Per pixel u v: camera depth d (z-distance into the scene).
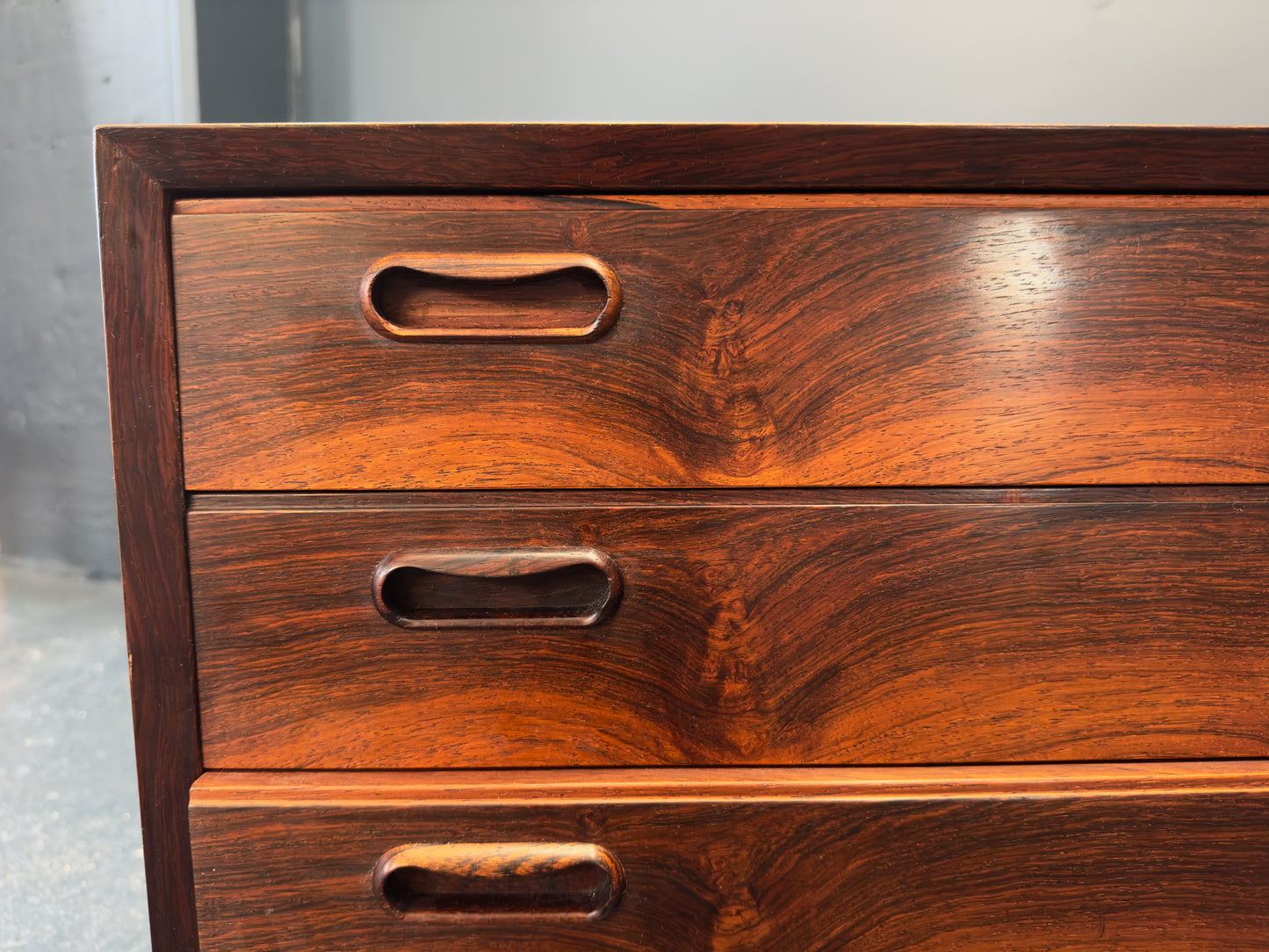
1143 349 0.36
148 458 0.36
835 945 0.39
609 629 0.37
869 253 0.35
